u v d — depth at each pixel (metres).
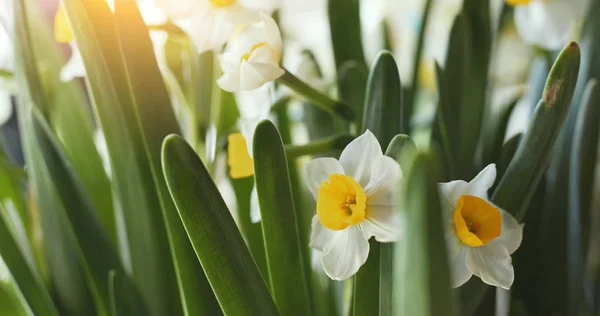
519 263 0.32
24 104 0.29
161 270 0.28
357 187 0.23
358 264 0.24
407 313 0.20
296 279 0.25
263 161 0.24
